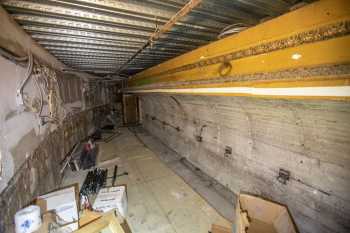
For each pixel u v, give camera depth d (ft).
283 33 3.67
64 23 5.83
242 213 5.06
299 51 3.44
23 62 5.88
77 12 5.10
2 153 4.32
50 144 8.75
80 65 14.05
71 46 8.52
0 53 4.43
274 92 4.09
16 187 4.97
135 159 13.96
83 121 18.03
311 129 4.89
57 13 5.12
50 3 4.56
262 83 4.33
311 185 5.33
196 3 3.96
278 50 3.85
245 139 7.72
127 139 20.10
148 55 10.55
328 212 4.98
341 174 4.52
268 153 6.68
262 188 7.16
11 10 4.88
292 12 3.47
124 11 5.08
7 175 4.50
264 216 5.51
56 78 10.50
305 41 3.31
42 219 4.90
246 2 4.46
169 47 8.75
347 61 2.78
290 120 5.28
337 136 4.34
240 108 6.79
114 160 13.78
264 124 6.44
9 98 4.96
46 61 9.11
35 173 6.57
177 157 14.17
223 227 6.42
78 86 16.66
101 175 11.07
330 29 2.89
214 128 9.80
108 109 31.12
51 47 8.66
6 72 4.87
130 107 28.43
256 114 6.38
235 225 5.59
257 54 4.36
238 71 5.01
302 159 5.46
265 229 5.18
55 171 9.43
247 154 7.74
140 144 18.04
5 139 4.54
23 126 5.78
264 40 4.10
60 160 10.52
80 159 12.93
